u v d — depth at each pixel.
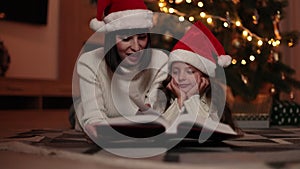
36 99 3.40
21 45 3.51
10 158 0.83
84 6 3.89
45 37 3.66
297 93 3.01
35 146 0.93
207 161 0.70
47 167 0.72
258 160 0.72
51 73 3.71
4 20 3.37
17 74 3.48
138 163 0.70
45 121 2.11
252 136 1.27
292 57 3.25
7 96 3.44
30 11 3.52
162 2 1.67
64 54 3.75
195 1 1.68
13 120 2.17
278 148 0.91
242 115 1.77
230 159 0.73
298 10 3.24
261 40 1.74
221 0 1.72
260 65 1.86
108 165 0.71
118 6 0.95
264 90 1.95
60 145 0.95
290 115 1.95
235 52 1.79
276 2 1.93
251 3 1.81
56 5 3.75
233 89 1.72
